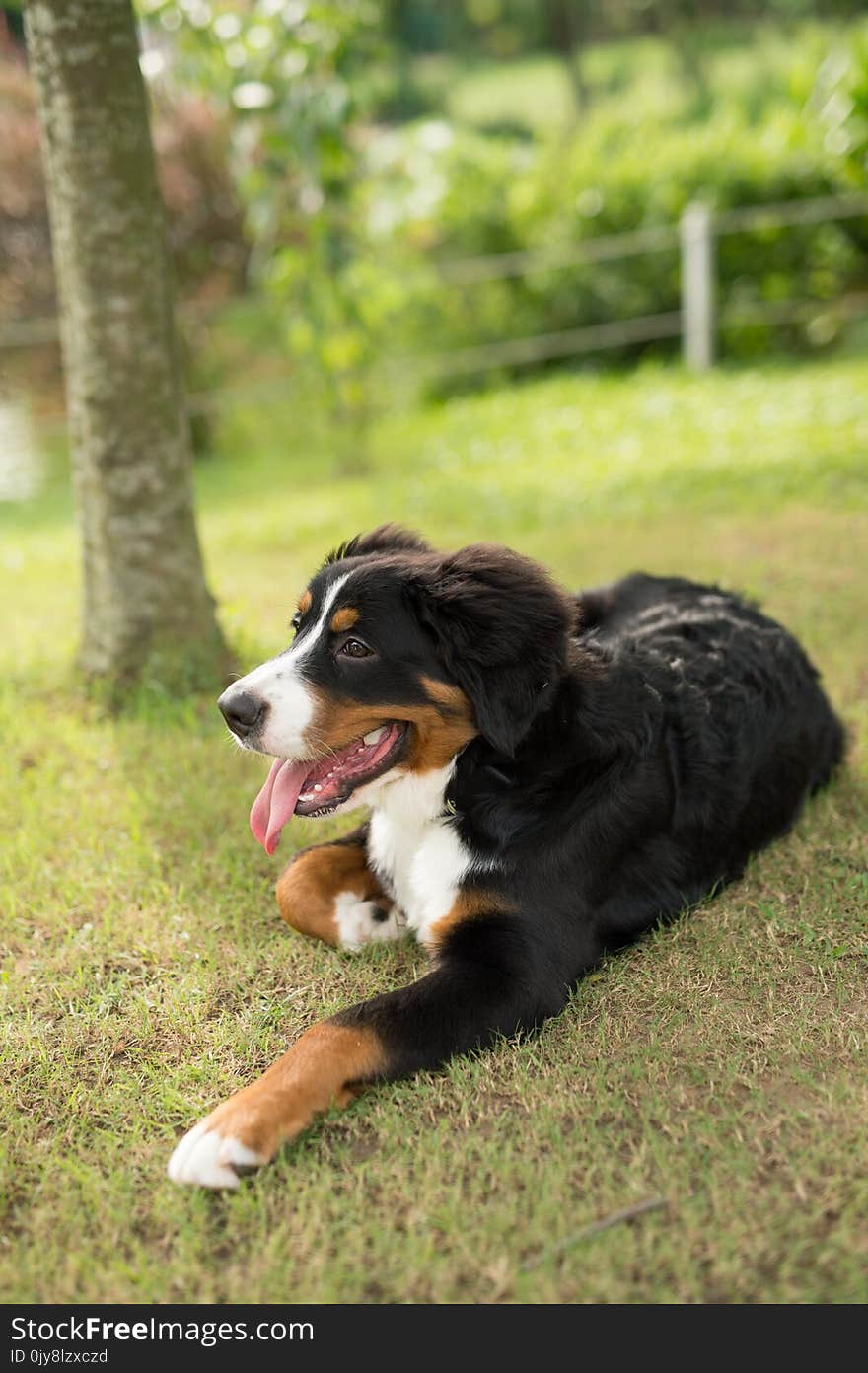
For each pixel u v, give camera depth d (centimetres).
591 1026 299
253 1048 296
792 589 600
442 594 313
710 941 329
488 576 321
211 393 1193
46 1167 260
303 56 718
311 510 862
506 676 310
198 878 375
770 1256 228
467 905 312
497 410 1179
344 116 762
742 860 366
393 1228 241
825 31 2814
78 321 486
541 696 312
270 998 318
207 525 852
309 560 721
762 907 340
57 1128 274
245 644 549
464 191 1356
